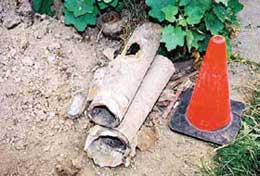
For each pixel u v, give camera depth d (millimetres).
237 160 2299
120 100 2277
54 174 2266
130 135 2264
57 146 2371
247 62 2764
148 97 2410
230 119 2455
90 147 2309
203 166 2305
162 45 2631
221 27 2562
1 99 2523
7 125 2438
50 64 2645
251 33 2922
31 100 2521
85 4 2682
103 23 2805
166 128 2461
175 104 2549
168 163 2318
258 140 2381
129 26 2775
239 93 2615
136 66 2428
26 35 2732
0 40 2713
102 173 2271
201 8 2510
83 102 2496
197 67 2711
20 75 2600
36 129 2430
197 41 2596
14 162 2309
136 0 2799
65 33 2771
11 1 2840
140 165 2305
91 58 2705
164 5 2576
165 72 2523
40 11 2830
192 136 2418
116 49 2746
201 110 2396
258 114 2500
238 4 2650
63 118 2467
